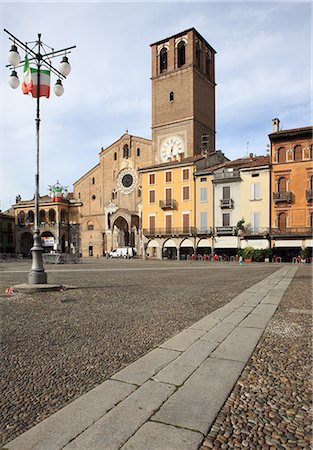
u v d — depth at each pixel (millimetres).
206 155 56719
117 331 6586
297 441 2873
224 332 6348
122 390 3824
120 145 71125
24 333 6473
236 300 10125
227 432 3000
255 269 26500
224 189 49656
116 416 3234
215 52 72125
